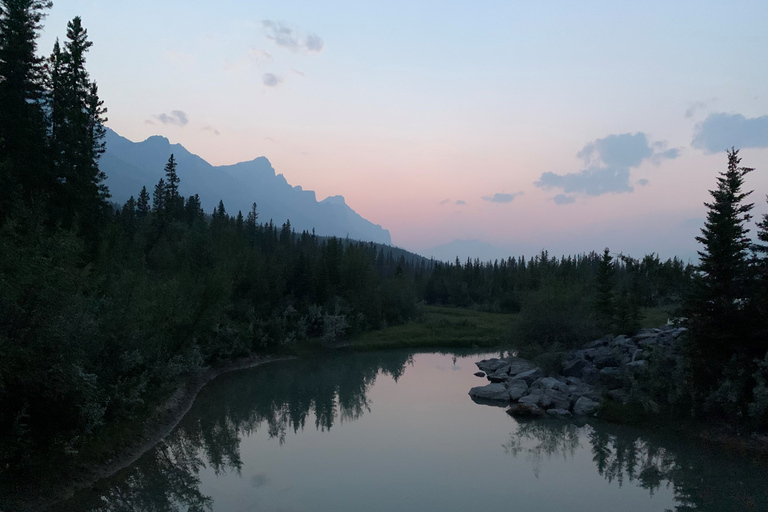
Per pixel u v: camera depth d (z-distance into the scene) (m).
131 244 43.44
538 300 45.53
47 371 13.91
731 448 20.81
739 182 25.27
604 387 30.62
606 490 17.94
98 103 46.69
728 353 22.72
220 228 75.94
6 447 12.92
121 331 19.70
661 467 20.03
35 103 35.19
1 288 13.16
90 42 42.88
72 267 16.03
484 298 105.81
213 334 38.72
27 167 31.17
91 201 39.00
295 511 15.78
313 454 21.55
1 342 12.45
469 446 22.89
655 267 50.69
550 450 22.45
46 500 13.84
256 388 34.44
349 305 60.22
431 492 17.55
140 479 17.41
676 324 28.97
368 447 22.59
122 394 19.44
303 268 56.88
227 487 17.69
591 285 66.31
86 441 16.81
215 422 25.97
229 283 34.31
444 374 41.84
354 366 44.47
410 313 72.19
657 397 26.36
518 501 16.95
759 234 23.11
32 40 34.47
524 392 32.34
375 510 15.99
